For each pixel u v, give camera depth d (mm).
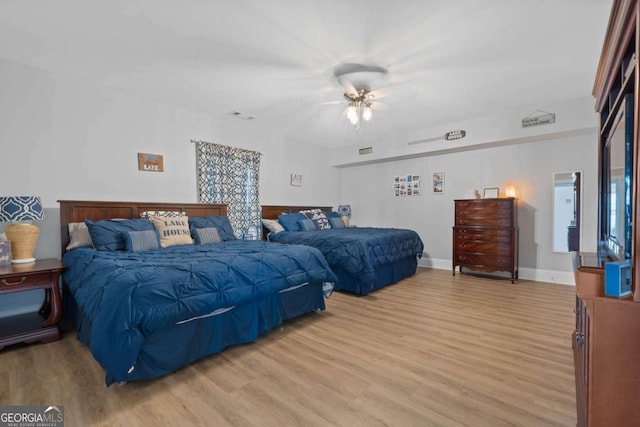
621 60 1656
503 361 2029
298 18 2059
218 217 3910
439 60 2623
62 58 2627
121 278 1748
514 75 2922
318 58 2592
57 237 2934
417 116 4211
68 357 2094
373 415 1506
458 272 4926
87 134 3137
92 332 1653
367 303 3336
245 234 4590
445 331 2543
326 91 3322
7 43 2396
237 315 2266
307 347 2266
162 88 3262
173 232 3211
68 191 3018
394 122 4520
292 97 3510
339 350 2213
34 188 2820
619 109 1678
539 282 4219
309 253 2859
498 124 4113
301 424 1447
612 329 1031
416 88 3217
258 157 4797
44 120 2873
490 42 2342
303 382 1800
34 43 2393
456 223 4703
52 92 2916
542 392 1683
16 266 2398
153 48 2457
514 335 2451
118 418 1486
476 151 4777
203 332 2055
